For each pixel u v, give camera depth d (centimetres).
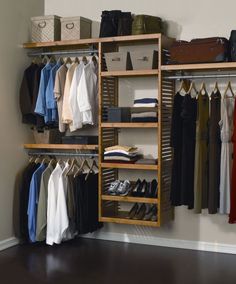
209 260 316
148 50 334
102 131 341
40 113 351
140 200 326
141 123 322
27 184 354
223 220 332
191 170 312
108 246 351
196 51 306
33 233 351
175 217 346
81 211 345
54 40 360
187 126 310
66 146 354
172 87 342
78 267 302
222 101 321
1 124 345
